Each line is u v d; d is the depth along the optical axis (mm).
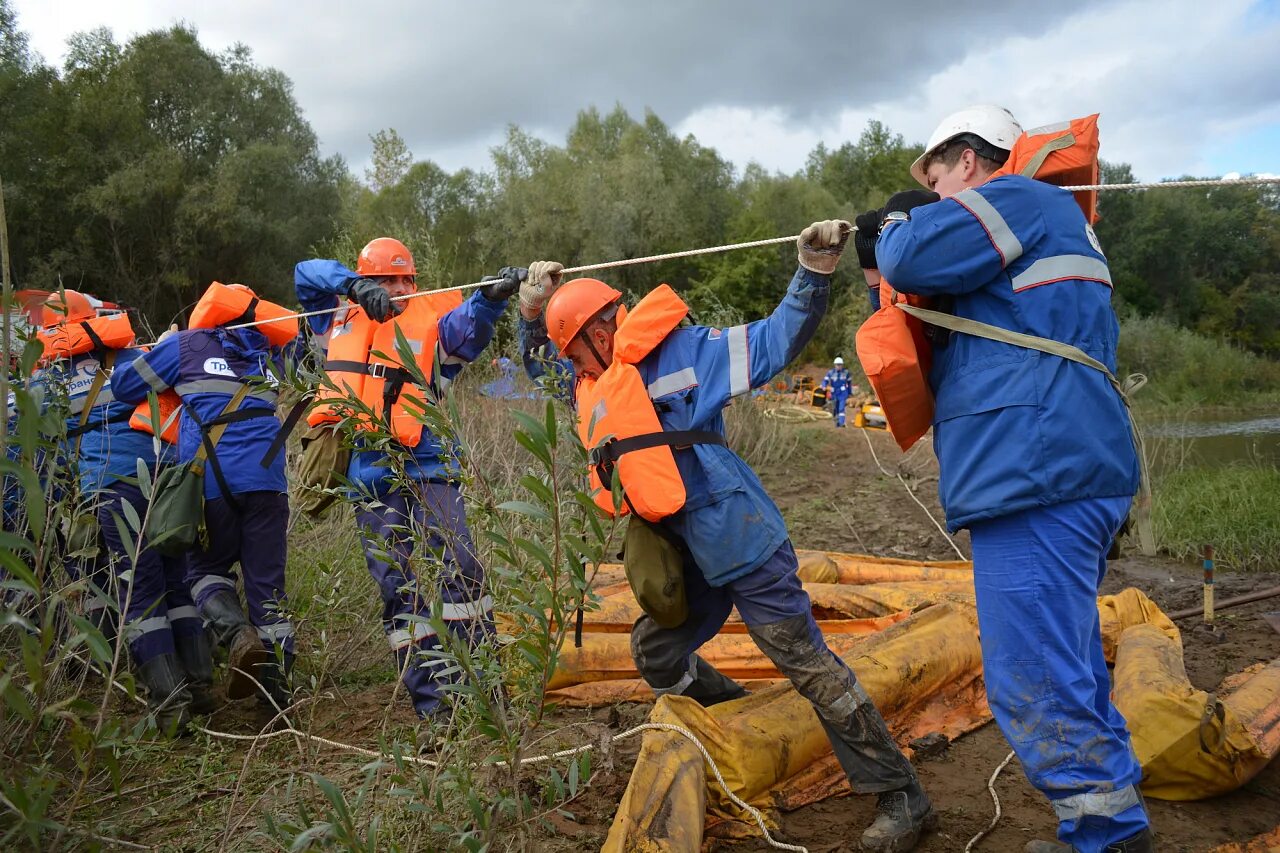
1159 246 51875
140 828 3014
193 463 3979
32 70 29609
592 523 2037
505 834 2410
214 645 4098
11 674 1833
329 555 5234
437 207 42375
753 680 4156
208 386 4133
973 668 3924
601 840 2799
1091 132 2697
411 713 3973
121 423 4293
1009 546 2420
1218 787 3047
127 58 31641
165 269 29375
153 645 3918
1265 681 3506
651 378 2936
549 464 2006
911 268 2436
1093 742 2361
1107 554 2658
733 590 2895
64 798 2949
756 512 2855
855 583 5258
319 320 4102
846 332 27781
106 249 29797
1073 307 2404
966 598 4480
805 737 3102
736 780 2928
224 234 29719
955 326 2498
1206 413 26359
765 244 2861
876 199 52812
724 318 11539
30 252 29359
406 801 2484
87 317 4465
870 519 8203
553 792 2248
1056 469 2338
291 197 32969
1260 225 53094
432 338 3783
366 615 4816
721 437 2971
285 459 4250
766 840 2801
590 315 3047
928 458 11789
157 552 4020
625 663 4016
